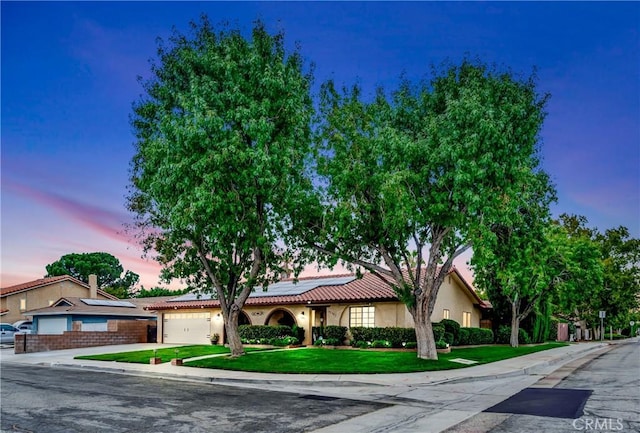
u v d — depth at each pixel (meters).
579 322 59.16
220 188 19.59
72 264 84.12
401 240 21.44
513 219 19.38
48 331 42.88
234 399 13.74
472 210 18.42
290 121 20.59
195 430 9.93
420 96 21.08
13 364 25.42
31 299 52.16
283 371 18.89
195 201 19.20
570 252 37.09
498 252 22.59
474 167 18.22
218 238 20.77
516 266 23.14
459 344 31.34
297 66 21.94
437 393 14.79
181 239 22.77
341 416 11.32
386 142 19.80
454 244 22.61
